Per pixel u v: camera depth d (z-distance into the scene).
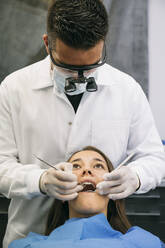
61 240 1.59
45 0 3.20
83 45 1.41
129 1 3.21
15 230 1.94
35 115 1.85
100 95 1.89
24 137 1.86
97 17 1.43
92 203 1.72
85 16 1.41
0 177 1.77
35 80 1.89
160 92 3.16
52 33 1.47
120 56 3.17
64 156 1.88
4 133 1.86
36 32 3.20
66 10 1.44
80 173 1.80
